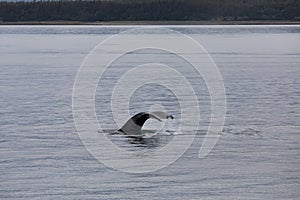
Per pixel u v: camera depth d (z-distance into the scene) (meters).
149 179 51.09
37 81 128.50
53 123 76.44
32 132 70.50
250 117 80.75
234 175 52.03
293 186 48.84
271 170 53.53
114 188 48.56
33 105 92.25
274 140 66.06
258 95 103.94
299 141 65.50
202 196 46.53
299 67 163.38
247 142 65.00
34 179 51.03
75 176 51.94
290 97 101.31
